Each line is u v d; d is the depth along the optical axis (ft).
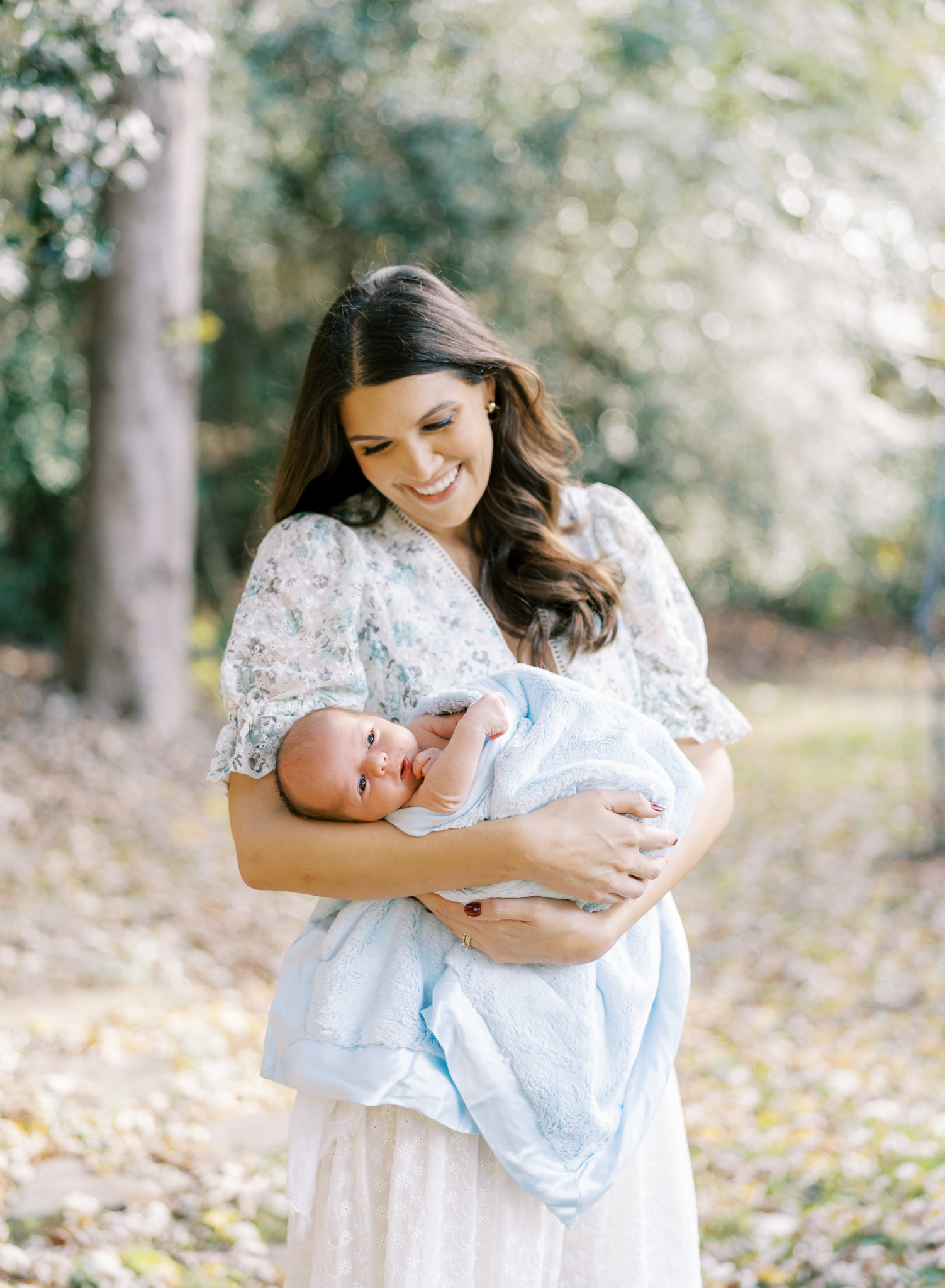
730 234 32.73
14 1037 12.28
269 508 6.04
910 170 29.09
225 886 18.92
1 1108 10.28
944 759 23.40
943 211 29.12
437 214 32.37
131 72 10.05
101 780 22.82
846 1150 10.91
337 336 5.10
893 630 50.65
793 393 36.70
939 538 21.88
